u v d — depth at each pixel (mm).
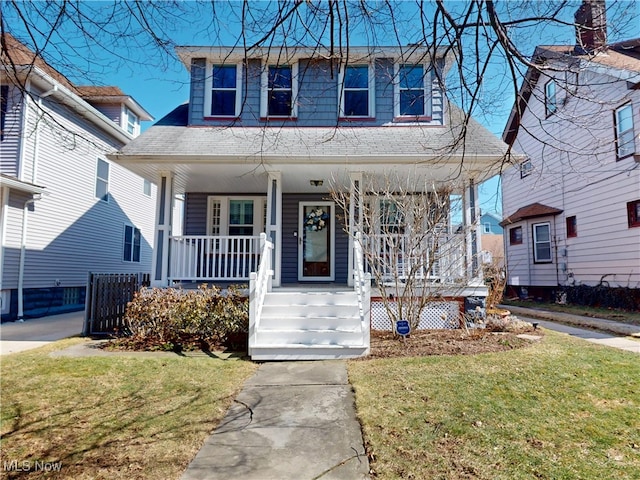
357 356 5715
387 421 3471
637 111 10406
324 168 8227
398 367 5039
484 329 7656
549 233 14617
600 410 3643
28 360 5457
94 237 13922
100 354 5938
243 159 7676
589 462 2781
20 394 4164
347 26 3049
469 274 7688
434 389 4203
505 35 2719
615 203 11609
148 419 3568
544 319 10273
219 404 3932
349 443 3109
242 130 8930
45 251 11555
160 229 8336
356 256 7125
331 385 4480
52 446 3076
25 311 10789
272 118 9211
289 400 4031
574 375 4598
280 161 7785
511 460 2816
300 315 6543
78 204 13016
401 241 7668
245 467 2768
